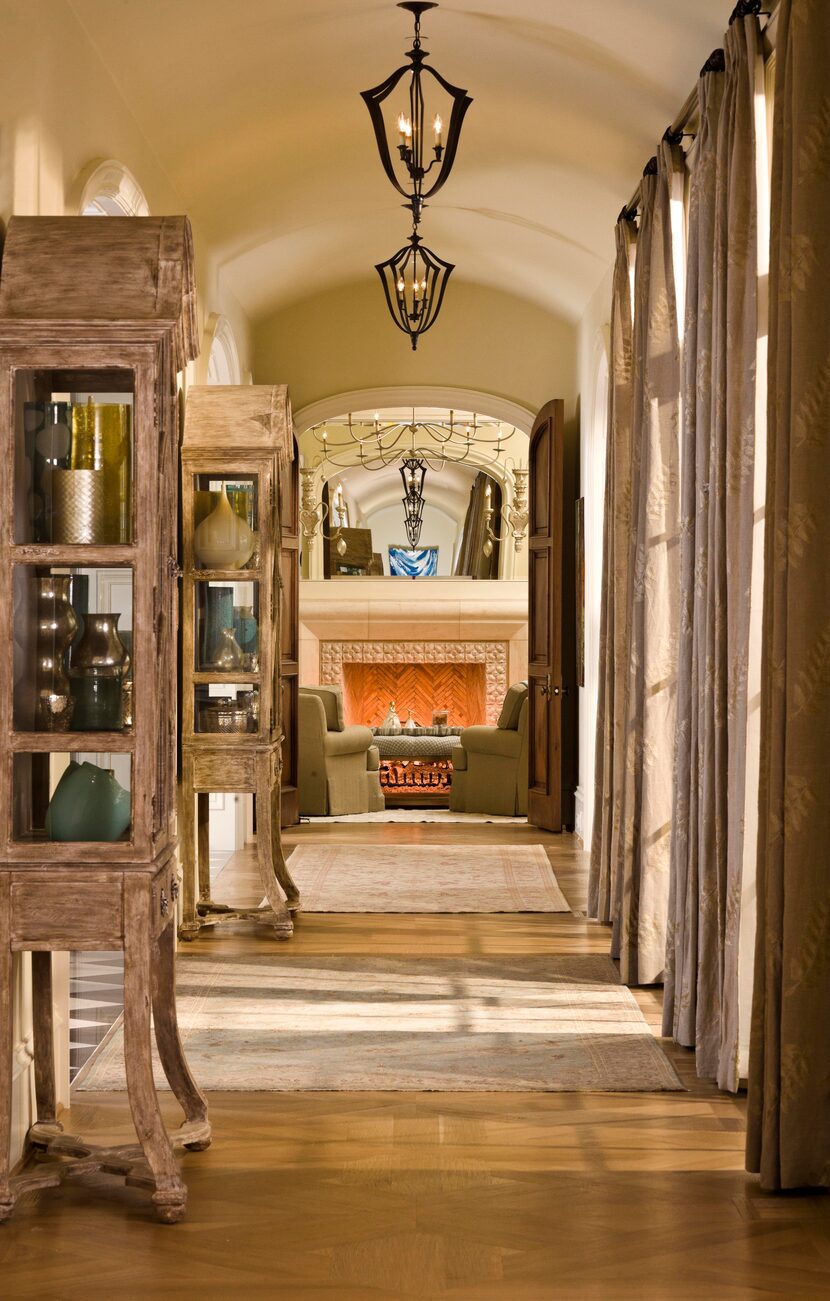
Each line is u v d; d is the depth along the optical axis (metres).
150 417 3.50
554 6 5.33
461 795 11.34
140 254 3.57
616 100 6.09
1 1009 3.44
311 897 7.61
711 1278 3.11
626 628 6.49
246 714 6.57
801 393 3.61
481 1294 3.03
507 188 7.89
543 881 8.10
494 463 14.72
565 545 10.38
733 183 4.40
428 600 14.62
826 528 3.61
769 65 4.54
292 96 6.32
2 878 3.42
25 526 3.54
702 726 4.77
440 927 6.89
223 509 6.45
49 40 4.37
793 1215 3.48
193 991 5.65
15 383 3.52
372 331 10.48
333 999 5.54
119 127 5.47
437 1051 4.84
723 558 4.58
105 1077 4.59
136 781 3.46
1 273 3.65
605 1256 3.22
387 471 16.27
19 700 3.49
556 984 5.80
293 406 10.47
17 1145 3.80
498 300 10.47
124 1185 3.72
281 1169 3.77
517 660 14.63
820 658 3.61
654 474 5.79
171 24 5.10
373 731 12.98
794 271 3.61
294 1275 3.12
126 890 3.43
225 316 8.80
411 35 5.80
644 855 5.77
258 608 6.52
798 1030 3.60
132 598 3.49
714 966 4.63
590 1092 4.43
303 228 8.54
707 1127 4.12
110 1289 3.06
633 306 6.79
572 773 10.38
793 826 3.62
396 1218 3.44
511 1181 3.69
